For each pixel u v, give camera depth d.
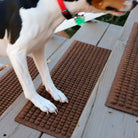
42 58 1.15
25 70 0.97
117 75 1.00
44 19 0.87
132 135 0.72
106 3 0.82
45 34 0.93
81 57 1.70
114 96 0.88
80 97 1.25
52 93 1.19
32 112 1.08
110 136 0.72
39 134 0.98
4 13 0.90
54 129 1.00
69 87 1.35
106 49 1.86
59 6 0.86
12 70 1.74
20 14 0.86
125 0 0.81
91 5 0.85
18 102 1.17
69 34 2.96
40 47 1.03
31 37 0.88
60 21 0.92
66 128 1.00
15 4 0.88
